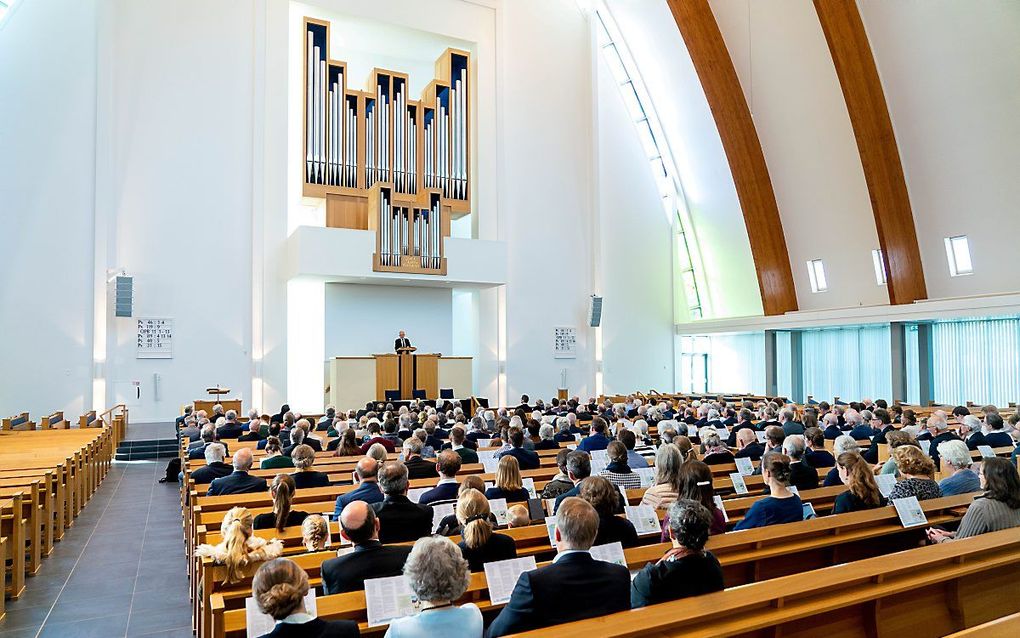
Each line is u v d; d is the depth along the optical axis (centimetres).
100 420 1245
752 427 944
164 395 1518
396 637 241
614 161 2184
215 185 1593
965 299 1563
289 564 238
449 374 1670
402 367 1566
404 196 1692
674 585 271
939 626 317
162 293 1530
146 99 1540
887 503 465
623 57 2183
